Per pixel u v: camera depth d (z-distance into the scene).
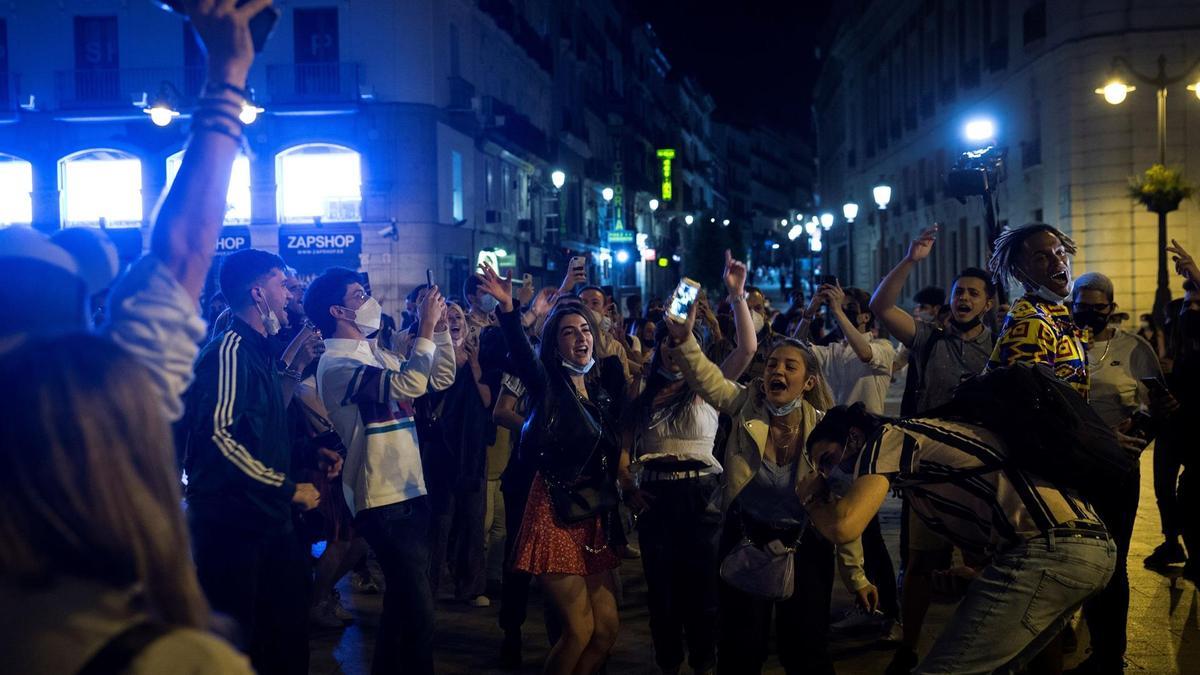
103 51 33.78
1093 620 5.42
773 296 98.94
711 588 5.52
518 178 44.38
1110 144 25.55
